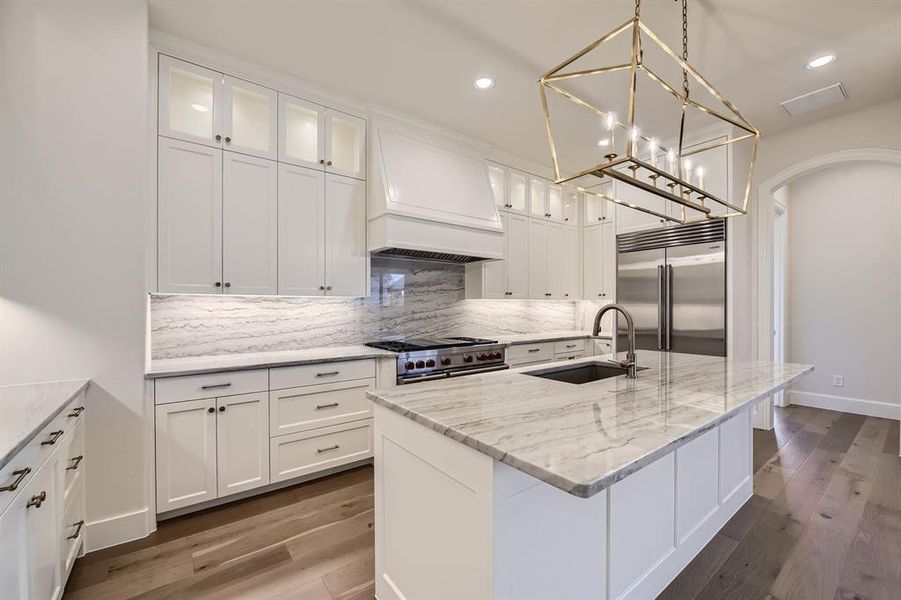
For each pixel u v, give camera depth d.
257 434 2.54
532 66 2.73
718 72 2.77
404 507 1.50
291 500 2.55
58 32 1.98
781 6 2.14
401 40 2.47
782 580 1.84
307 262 2.98
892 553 2.02
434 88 3.02
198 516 2.35
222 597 1.72
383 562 1.64
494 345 3.72
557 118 3.49
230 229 2.66
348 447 2.91
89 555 1.98
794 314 4.89
